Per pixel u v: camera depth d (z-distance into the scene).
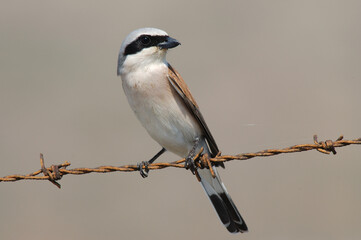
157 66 10.13
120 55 10.43
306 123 18.42
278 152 8.47
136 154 16.89
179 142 10.29
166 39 10.16
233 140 17.78
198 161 9.00
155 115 10.13
